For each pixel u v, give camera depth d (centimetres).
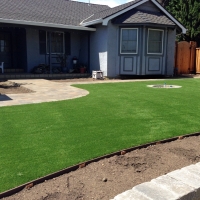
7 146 335
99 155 313
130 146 344
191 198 233
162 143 368
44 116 486
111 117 486
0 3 1348
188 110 555
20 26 1179
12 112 512
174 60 1545
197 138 394
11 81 1027
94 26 1366
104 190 244
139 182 260
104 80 1198
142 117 492
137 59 1292
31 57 1340
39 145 340
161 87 925
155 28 1308
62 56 1392
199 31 1866
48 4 1573
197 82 1111
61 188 246
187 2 1919
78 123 443
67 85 938
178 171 269
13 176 259
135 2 1322
